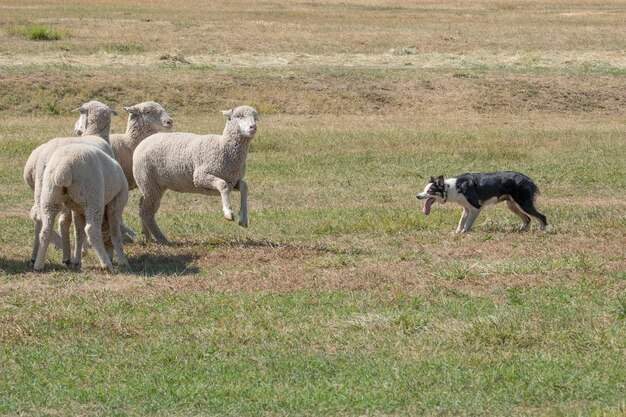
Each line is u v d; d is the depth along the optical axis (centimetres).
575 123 2986
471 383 829
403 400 792
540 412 768
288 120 2923
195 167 1419
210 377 852
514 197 1530
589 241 1412
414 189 1956
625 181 2019
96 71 3278
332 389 816
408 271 1226
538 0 6744
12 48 3697
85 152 1207
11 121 2759
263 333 968
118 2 5756
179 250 1384
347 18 5119
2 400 798
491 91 3306
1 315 1027
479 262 1274
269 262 1299
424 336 955
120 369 877
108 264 1231
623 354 892
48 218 1215
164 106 3022
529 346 927
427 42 4288
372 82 3334
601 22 5069
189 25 4469
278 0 6394
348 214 1666
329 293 1120
